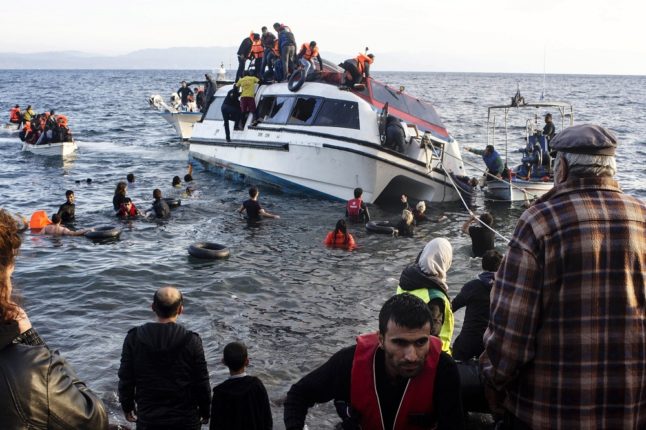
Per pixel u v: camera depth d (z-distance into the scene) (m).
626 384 2.92
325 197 19.89
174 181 22.12
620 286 2.90
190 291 11.12
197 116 34.62
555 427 2.98
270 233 15.63
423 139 19.31
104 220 17.02
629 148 35.09
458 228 16.55
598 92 143.00
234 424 5.18
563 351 2.94
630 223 2.94
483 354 3.38
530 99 102.19
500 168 20.50
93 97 92.38
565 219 2.93
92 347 8.67
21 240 2.44
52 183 22.92
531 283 2.94
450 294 11.15
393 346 2.89
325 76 21.05
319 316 10.00
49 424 2.30
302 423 3.21
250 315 9.99
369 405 3.09
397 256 13.64
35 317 9.80
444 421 3.06
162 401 5.09
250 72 24.19
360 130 18.91
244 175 22.70
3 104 73.00
